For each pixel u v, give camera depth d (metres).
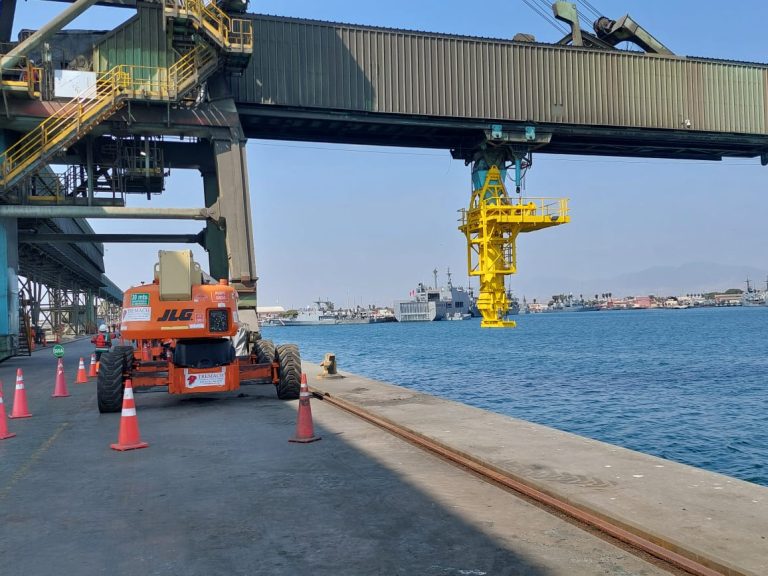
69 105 30.17
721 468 14.46
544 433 9.84
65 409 14.64
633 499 6.16
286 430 10.98
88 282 82.44
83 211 30.23
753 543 4.91
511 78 44.38
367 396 14.71
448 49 42.78
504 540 5.39
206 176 37.81
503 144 46.38
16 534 5.79
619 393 28.92
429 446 9.12
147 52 32.69
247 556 5.13
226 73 33.53
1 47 31.08
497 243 58.34
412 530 5.68
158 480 7.71
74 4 27.75
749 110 50.22
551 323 186.00
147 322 13.93
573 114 45.78
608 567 4.77
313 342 110.31
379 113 41.06
